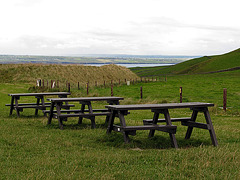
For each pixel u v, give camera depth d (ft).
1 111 55.77
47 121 41.24
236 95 96.63
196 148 26.71
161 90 121.39
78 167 20.47
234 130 37.27
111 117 30.73
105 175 18.57
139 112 58.03
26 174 18.95
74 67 219.61
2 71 198.90
